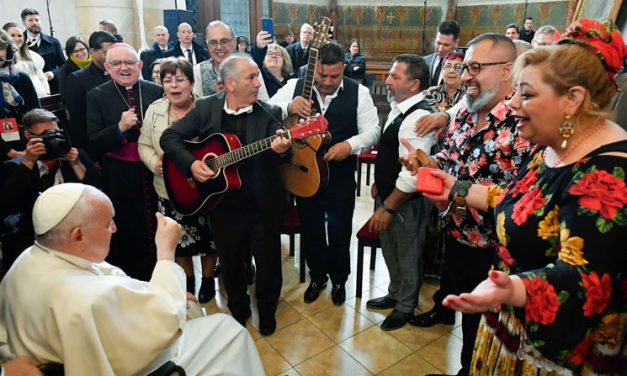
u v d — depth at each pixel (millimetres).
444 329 2324
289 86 2568
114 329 1160
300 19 8234
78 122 2877
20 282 1187
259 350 2182
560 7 7195
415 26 8664
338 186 2361
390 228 2223
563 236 860
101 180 2650
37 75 3916
